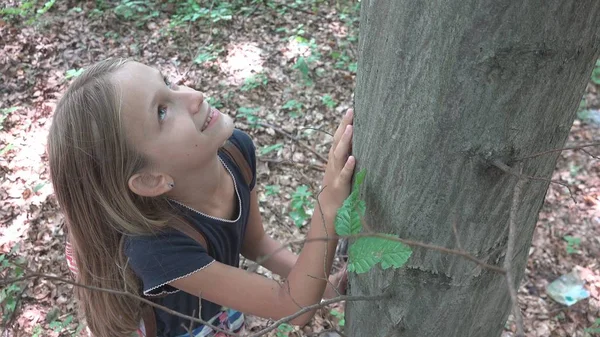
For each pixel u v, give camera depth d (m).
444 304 1.09
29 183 3.18
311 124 3.69
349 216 1.01
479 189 0.87
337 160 1.13
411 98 0.84
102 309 1.43
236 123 3.64
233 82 4.04
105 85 1.10
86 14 4.72
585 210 3.09
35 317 2.49
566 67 0.74
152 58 4.34
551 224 3.02
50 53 4.32
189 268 1.21
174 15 4.73
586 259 2.83
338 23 4.68
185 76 4.10
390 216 1.02
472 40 0.71
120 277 1.34
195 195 1.29
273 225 2.97
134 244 1.22
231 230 1.42
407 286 1.09
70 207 1.25
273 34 4.57
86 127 1.11
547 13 0.67
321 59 4.27
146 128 1.10
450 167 0.86
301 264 1.19
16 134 3.55
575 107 0.84
